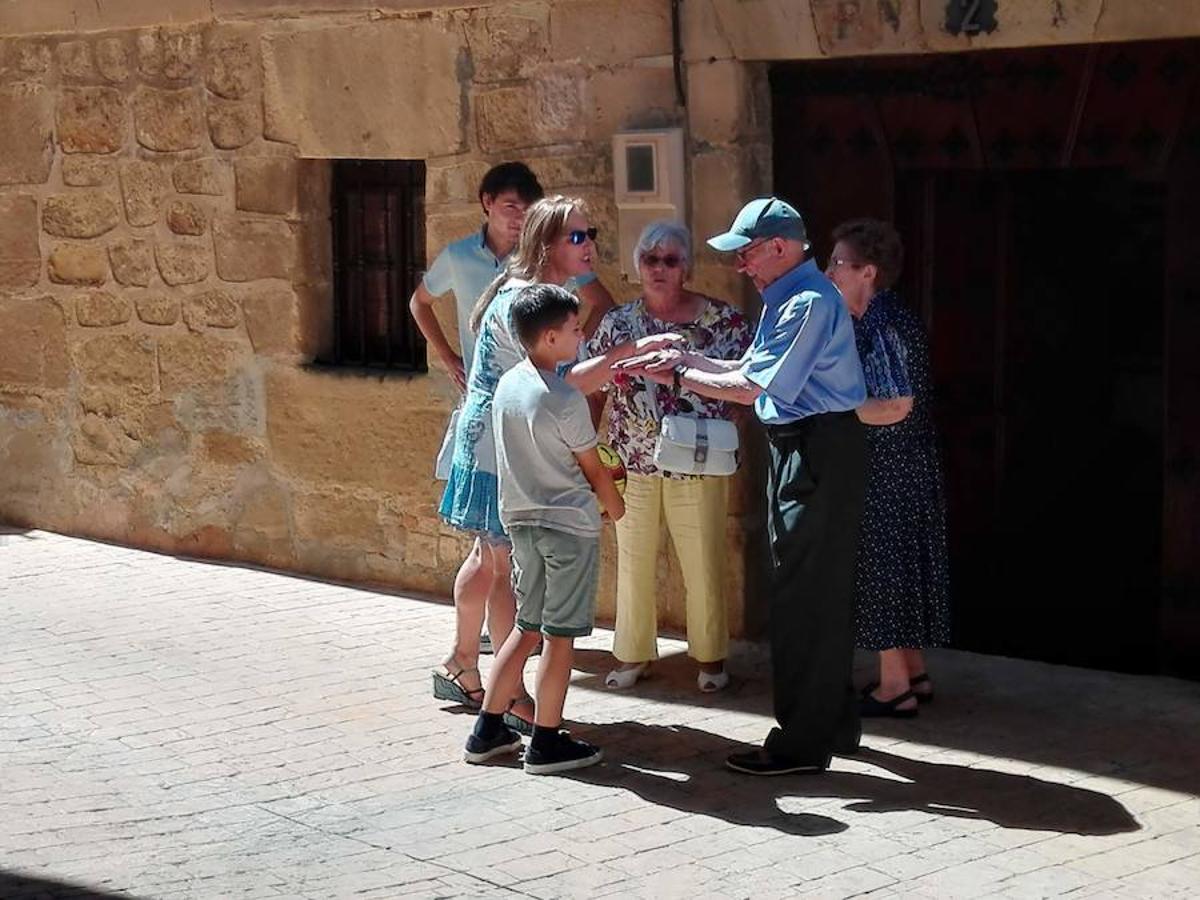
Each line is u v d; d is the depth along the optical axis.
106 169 9.57
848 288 6.32
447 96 8.33
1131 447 7.89
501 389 6.15
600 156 7.90
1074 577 7.83
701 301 7.02
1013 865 5.38
